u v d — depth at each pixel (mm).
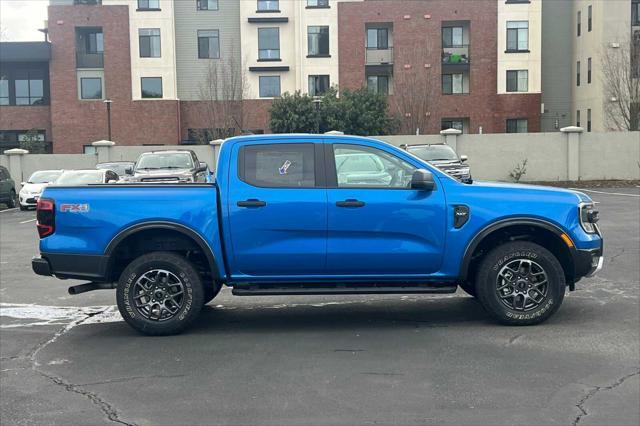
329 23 45250
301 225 6496
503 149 30766
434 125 45156
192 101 46438
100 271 6555
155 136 45375
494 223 6559
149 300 6664
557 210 6633
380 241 6543
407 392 5000
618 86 37062
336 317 7430
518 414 4562
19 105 46375
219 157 6672
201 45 46719
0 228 18406
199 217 6520
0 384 5348
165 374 5527
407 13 44875
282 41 46094
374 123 40312
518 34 45281
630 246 11766
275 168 6621
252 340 6523
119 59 45125
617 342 6184
